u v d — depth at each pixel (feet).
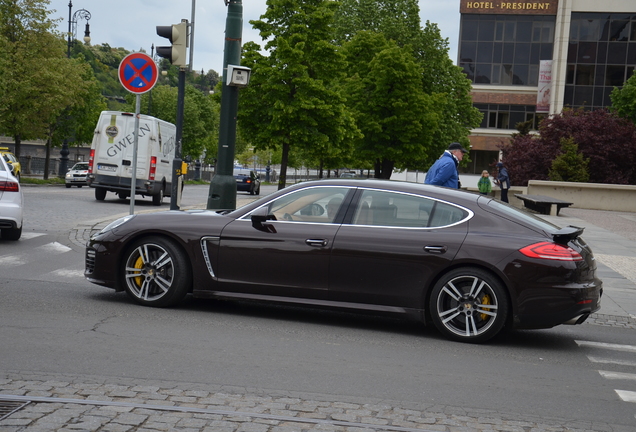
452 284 21.30
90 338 18.78
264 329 21.36
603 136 117.70
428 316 21.77
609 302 31.04
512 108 213.46
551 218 81.05
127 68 38.60
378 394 15.39
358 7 159.02
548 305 20.76
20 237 40.50
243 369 16.69
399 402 14.88
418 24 156.35
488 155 216.54
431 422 13.70
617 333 24.97
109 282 23.79
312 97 82.84
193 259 23.03
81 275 29.63
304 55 83.35
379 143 130.82
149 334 19.65
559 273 20.75
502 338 22.65
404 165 146.30
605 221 81.66
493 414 14.52
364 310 21.90
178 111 45.32
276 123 82.33
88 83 129.08
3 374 15.15
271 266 22.44
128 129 75.36
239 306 24.82
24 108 121.29
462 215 21.89
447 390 16.11
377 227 22.07
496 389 16.51
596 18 200.03
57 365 16.07
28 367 15.78
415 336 22.02
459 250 21.25
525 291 20.81
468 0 212.23
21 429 11.98
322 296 22.17
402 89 128.98
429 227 21.85
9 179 37.81
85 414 12.89
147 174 75.31
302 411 13.83
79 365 16.17
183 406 13.66
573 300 20.72
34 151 227.20
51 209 60.70
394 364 18.19
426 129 130.52
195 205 80.12
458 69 157.38
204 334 20.10
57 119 139.33
